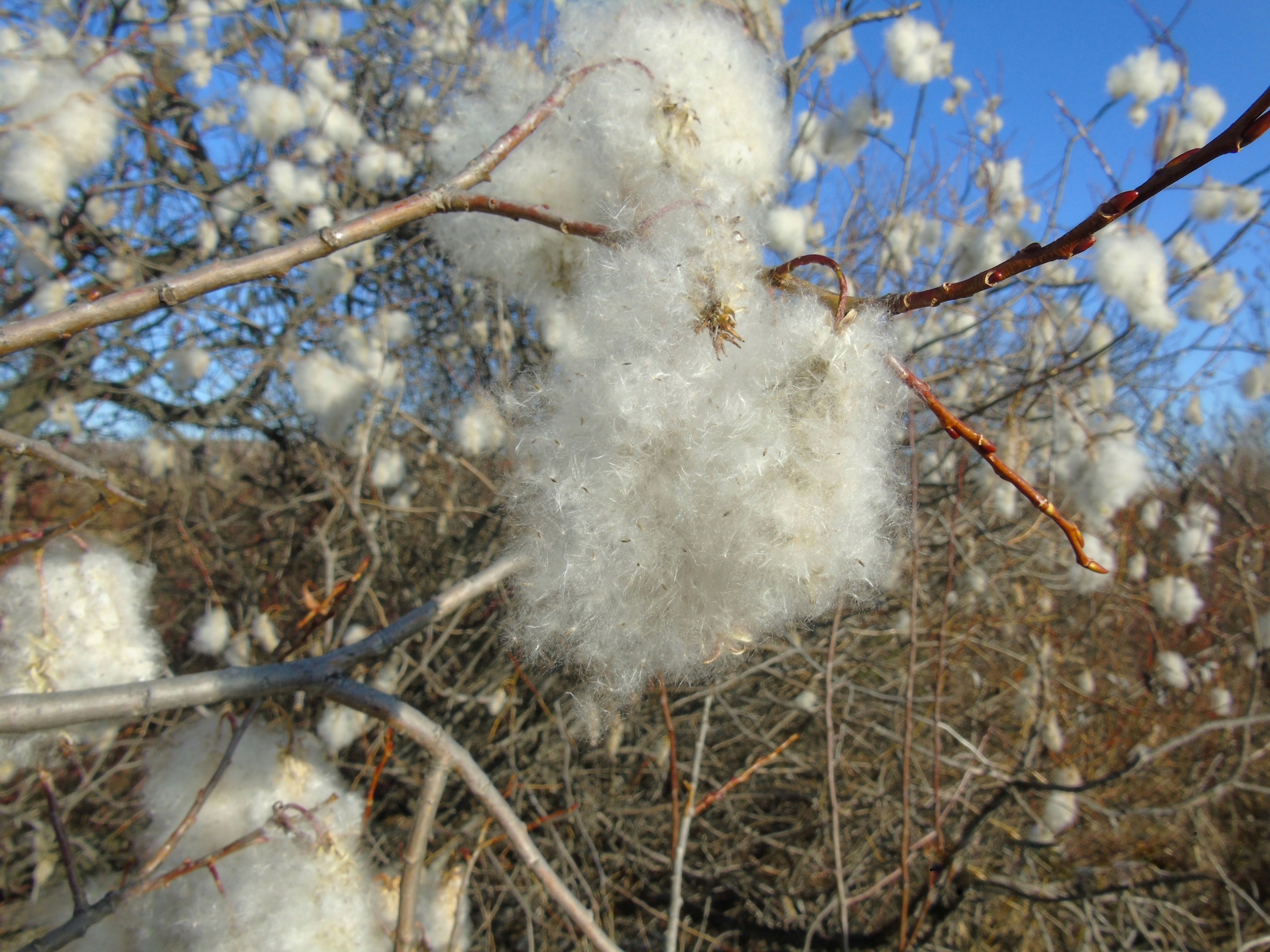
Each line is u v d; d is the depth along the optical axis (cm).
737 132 145
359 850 196
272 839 170
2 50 286
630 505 101
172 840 160
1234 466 604
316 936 165
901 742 335
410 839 141
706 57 149
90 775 300
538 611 113
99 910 150
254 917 165
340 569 397
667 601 104
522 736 358
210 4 412
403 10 472
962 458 304
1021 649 466
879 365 105
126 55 358
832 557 103
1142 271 246
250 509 488
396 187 469
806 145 307
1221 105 315
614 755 329
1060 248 90
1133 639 523
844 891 243
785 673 381
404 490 437
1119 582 398
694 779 232
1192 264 345
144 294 101
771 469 99
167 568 482
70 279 393
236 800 182
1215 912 418
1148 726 414
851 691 344
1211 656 468
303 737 202
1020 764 345
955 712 427
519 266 166
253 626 330
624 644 108
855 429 103
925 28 297
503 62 204
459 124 203
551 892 139
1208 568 486
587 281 118
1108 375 374
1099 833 396
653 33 149
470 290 371
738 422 99
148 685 132
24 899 283
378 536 408
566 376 111
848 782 382
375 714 142
